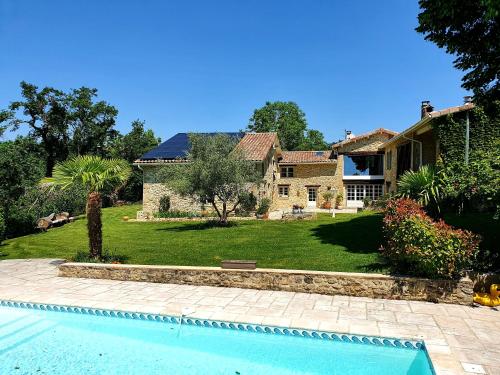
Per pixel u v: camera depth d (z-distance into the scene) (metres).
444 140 16.30
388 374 5.88
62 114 45.38
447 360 5.61
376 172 35.50
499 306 8.11
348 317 7.51
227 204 25.66
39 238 19.44
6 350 7.09
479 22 10.99
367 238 14.54
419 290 8.51
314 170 36.38
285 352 6.70
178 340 7.35
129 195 42.50
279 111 66.88
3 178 22.06
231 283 9.90
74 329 7.98
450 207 11.66
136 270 10.71
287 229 18.48
